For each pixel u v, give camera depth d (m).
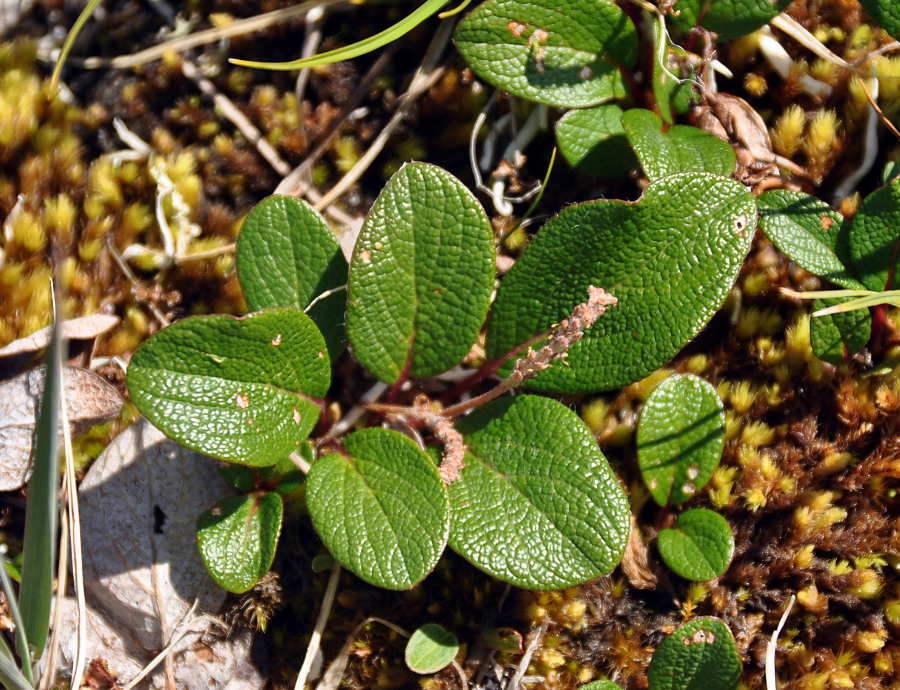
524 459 0.30
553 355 0.29
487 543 0.30
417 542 0.29
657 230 0.30
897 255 0.30
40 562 0.29
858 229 0.30
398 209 0.30
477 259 0.30
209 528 0.30
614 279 0.30
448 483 0.30
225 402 0.29
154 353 0.29
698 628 0.30
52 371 0.28
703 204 0.30
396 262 0.30
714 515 0.30
